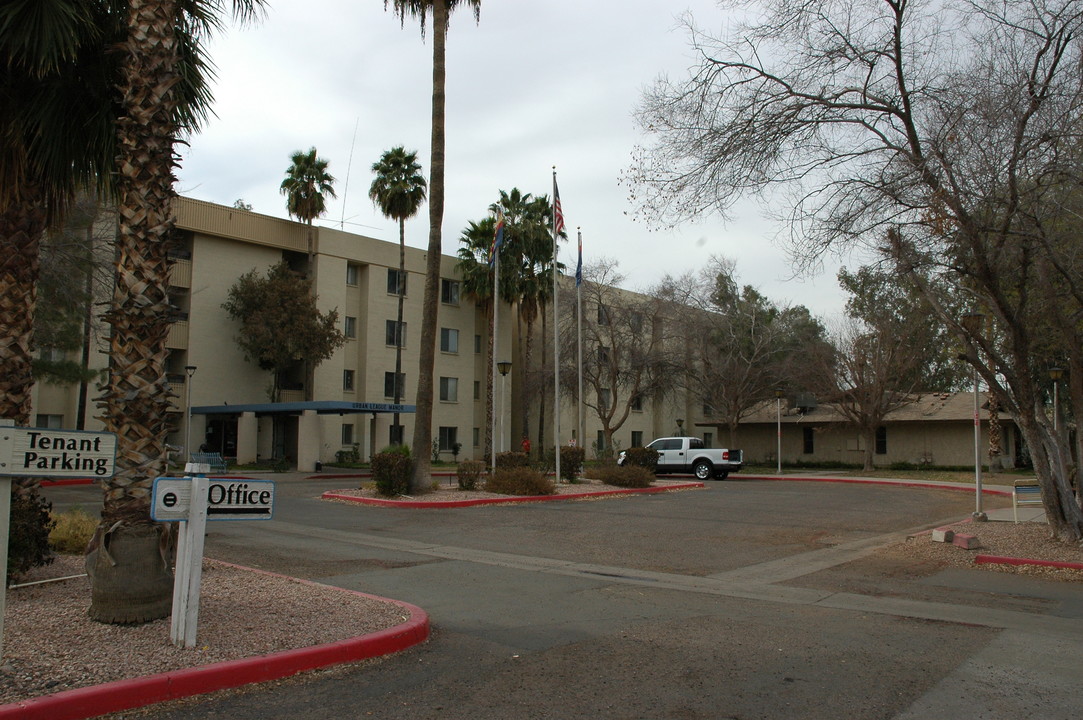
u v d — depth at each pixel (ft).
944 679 20.95
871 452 135.03
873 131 40.81
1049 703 19.07
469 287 152.97
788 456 164.86
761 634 25.84
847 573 38.96
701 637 25.29
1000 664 22.56
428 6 76.89
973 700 19.22
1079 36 36.27
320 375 137.49
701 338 148.46
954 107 38.29
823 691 19.74
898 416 144.87
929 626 27.53
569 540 49.47
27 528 27.12
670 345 153.79
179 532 20.81
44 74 26.84
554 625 26.76
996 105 37.19
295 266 140.56
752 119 41.29
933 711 18.38
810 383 138.72
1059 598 33.01
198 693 18.35
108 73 28.60
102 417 22.88
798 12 40.19
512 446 167.12
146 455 22.47
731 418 148.77
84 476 18.16
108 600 21.84
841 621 28.14
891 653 23.61
